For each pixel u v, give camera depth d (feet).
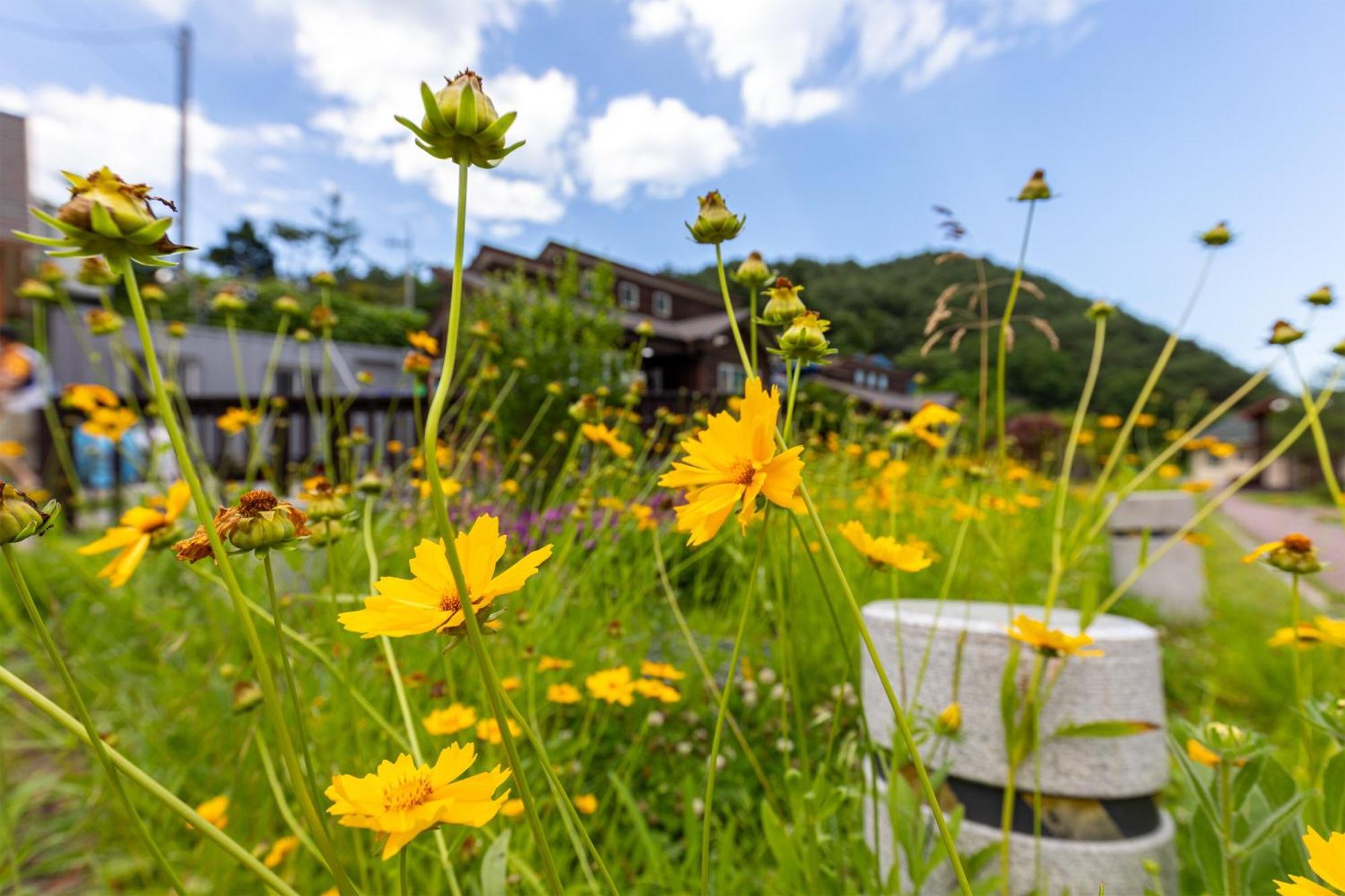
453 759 1.76
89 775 5.24
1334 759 2.79
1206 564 16.49
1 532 1.41
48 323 28.60
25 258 9.70
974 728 4.30
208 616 6.56
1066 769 4.11
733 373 53.72
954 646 4.47
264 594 5.98
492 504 8.20
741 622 2.00
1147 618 11.51
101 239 1.43
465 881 3.54
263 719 4.61
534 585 6.32
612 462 9.92
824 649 6.81
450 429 11.45
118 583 3.34
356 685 4.69
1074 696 4.14
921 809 4.30
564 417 17.33
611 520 7.86
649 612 8.13
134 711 6.11
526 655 4.54
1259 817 3.09
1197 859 3.16
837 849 3.68
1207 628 11.29
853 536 3.43
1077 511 15.16
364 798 1.65
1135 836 4.09
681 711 6.53
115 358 9.31
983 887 3.53
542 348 18.06
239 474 14.19
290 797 4.43
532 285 23.02
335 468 11.98
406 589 1.71
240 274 171.42
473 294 20.72
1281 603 12.31
